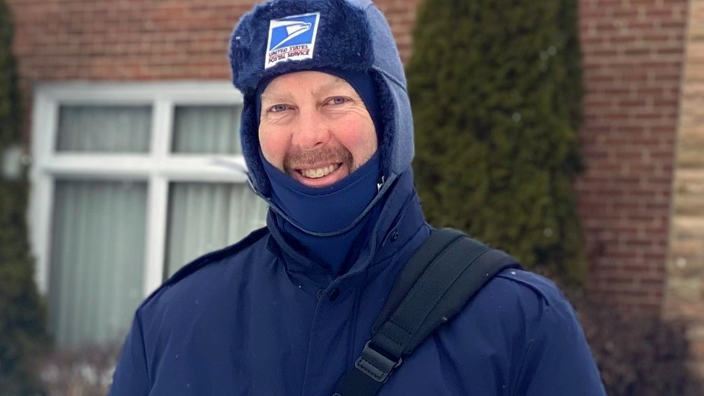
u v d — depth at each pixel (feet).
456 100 13.99
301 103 5.03
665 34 15.26
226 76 17.44
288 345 4.95
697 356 14.52
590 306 13.70
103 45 18.25
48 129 18.56
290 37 4.97
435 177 14.05
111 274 18.54
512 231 13.60
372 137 5.10
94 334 18.54
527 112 13.76
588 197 15.55
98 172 18.29
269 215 5.33
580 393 4.64
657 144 15.25
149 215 17.94
